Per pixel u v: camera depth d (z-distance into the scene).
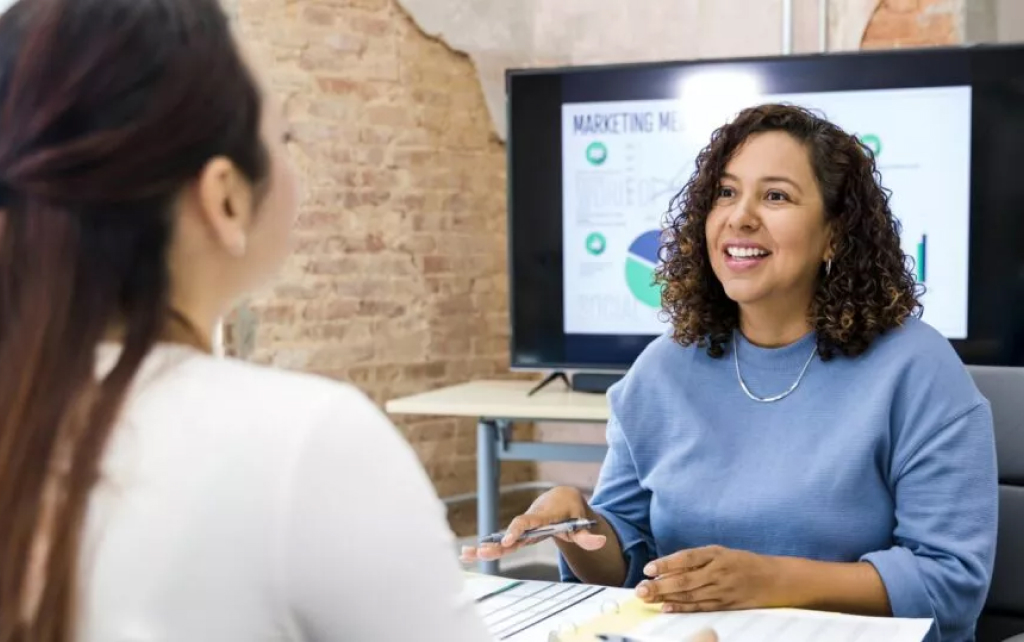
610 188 3.44
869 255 1.56
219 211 0.66
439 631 0.65
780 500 1.48
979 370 1.67
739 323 1.64
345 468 0.63
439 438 4.12
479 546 1.40
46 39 0.63
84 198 0.61
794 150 1.56
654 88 3.38
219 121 0.65
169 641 0.60
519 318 3.56
